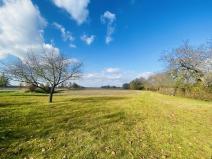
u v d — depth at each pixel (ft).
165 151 27.53
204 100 106.63
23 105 73.51
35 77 89.92
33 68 88.43
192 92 119.96
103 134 35.65
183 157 25.44
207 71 77.71
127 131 38.29
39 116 50.01
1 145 27.81
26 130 36.09
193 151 27.53
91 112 60.44
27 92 181.16
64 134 34.73
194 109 69.51
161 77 187.11
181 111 65.36
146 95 154.10
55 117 49.57
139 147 29.09
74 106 73.87
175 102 96.17
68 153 26.16
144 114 59.88
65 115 53.01
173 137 34.27
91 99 114.93
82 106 74.79
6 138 30.96
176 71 90.02
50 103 84.12
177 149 28.32
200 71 77.97
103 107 74.59
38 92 183.32
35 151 26.48
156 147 29.14
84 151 26.99
